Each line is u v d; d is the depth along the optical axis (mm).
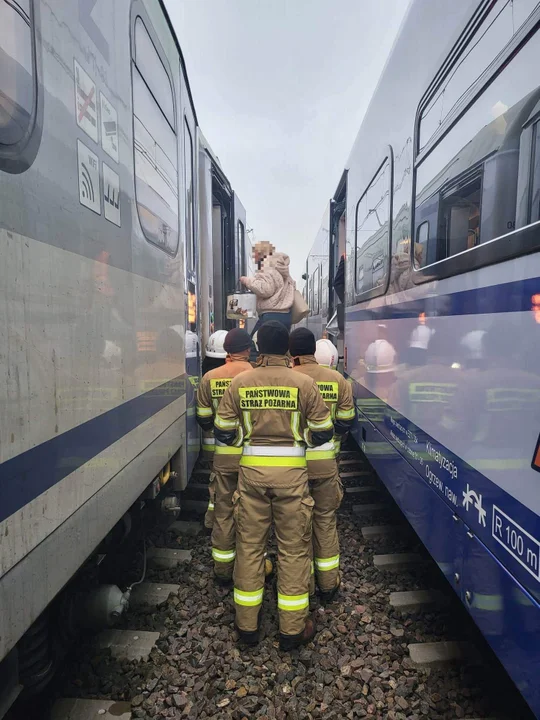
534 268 1560
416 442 2807
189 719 2070
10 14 1156
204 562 3383
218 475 3010
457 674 2346
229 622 2727
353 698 2193
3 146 1114
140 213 2252
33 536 1233
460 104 2211
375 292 3959
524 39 1656
